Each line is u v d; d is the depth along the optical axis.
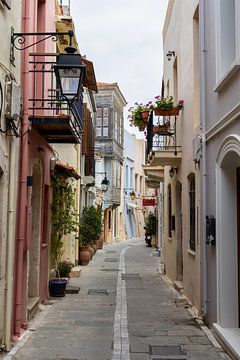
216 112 7.70
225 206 7.46
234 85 6.57
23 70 7.57
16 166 7.23
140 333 7.88
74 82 7.38
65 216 11.84
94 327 8.27
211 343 7.26
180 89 12.16
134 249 28.80
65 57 7.33
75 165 17.30
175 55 13.20
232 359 6.38
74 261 17.55
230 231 7.41
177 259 13.12
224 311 7.26
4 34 6.33
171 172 13.53
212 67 7.98
